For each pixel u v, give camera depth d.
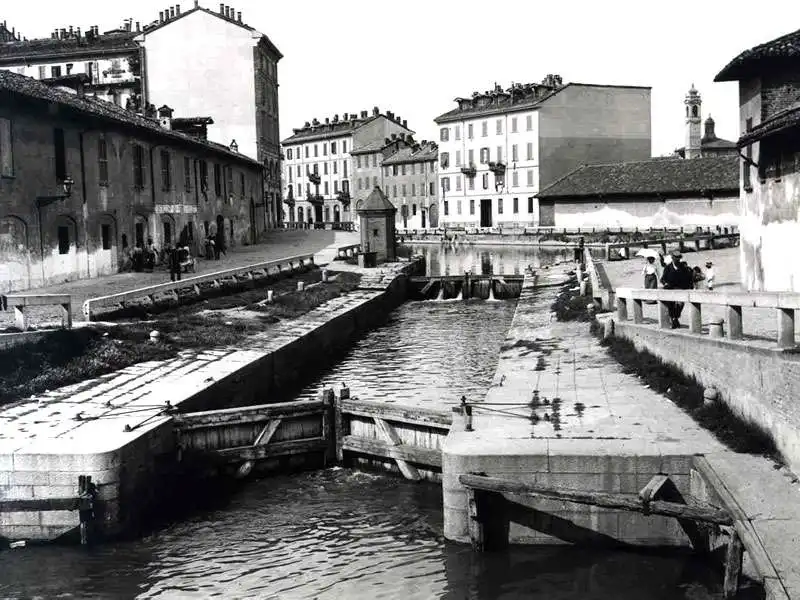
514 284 54.34
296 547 16.25
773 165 27.56
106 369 23.67
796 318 21.27
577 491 14.28
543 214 90.06
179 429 19.09
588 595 13.52
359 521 17.45
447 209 115.56
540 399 19.45
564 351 25.42
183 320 30.75
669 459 14.84
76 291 33.97
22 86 33.06
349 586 14.48
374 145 132.62
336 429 21.19
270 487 19.78
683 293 19.59
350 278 50.41
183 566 15.50
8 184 32.22
